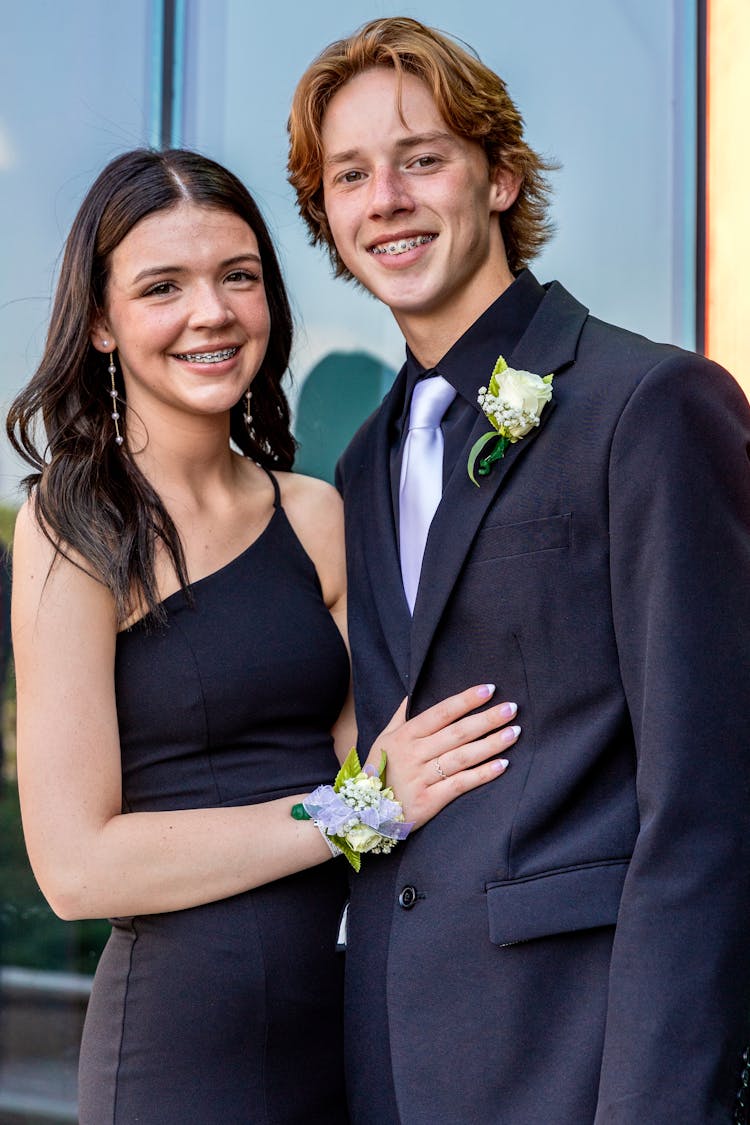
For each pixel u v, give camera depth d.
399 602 1.87
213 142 2.81
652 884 1.51
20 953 2.92
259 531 2.03
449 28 2.71
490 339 1.86
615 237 2.63
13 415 1.97
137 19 2.84
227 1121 1.80
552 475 1.70
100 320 1.96
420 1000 1.69
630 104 2.62
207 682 1.88
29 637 1.85
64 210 2.89
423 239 1.85
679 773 1.52
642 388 1.64
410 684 1.81
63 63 2.88
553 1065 1.61
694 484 1.59
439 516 1.79
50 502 1.88
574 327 1.81
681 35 2.58
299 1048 1.86
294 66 2.77
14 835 2.91
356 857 1.79
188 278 1.89
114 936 1.92
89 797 1.80
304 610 2.00
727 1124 1.46
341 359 2.82
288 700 1.94
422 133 1.83
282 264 2.81
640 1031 1.47
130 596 1.88
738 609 1.58
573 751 1.66
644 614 1.60
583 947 1.63
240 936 1.83
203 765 1.89
